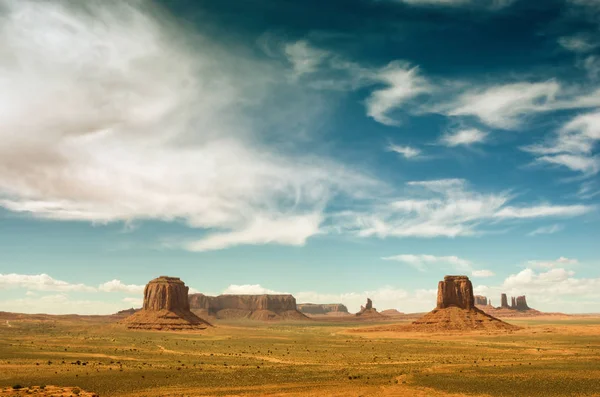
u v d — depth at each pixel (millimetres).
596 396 81062
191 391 84375
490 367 116125
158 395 80500
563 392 84562
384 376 101562
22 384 88875
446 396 81250
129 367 114188
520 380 96812
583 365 119688
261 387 88625
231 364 123438
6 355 132000
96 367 112625
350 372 107500
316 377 100188
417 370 110750
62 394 76125
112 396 79312
